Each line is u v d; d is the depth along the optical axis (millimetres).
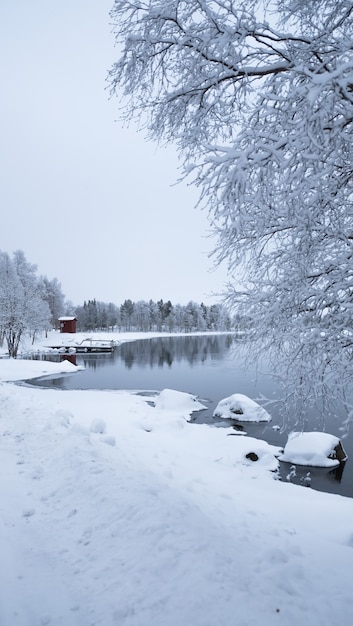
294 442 14164
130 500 5781
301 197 4449
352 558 5609
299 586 4242
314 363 5234
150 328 151000
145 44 4945
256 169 4422
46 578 4191
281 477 12141
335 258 5020
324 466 13234
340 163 4535
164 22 4832
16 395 17422
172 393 21422
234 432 16688
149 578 4098
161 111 5438
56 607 3729
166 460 10781
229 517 6824
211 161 4281
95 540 4930
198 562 4266
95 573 4270
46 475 7262
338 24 4465
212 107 5281
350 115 3785
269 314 5410
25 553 4660
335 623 3682
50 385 30844
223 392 27297
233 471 11477
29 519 5566
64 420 11992
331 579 4629
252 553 4926
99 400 21203
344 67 3359
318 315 5246
